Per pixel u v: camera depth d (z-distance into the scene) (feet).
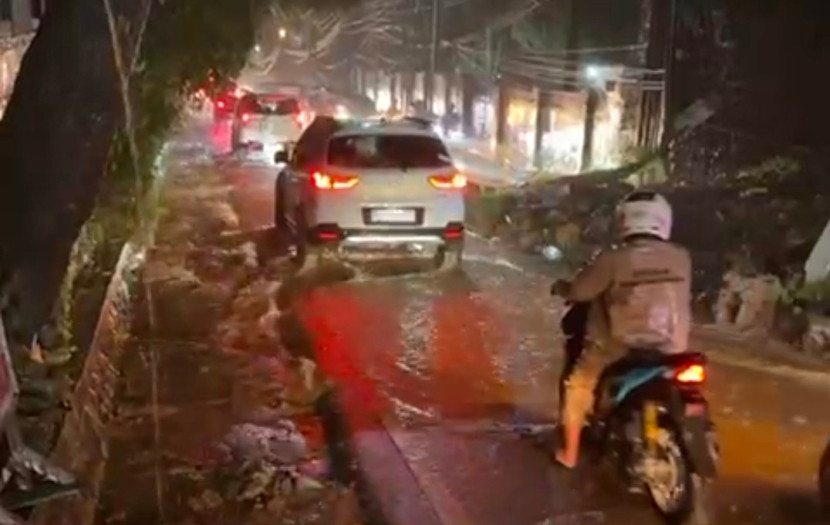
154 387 28.27
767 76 61.93
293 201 45.73
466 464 22.77
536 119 94.32
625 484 20.61
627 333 19.70
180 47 48.03
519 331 34.40
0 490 15.43
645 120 74.64
